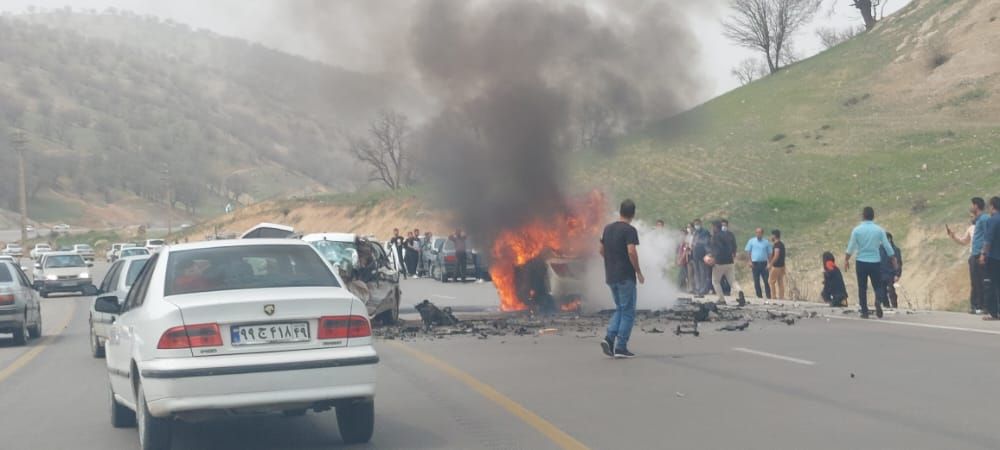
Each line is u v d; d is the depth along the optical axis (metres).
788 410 9.16
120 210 144.38
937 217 36.97
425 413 9.63
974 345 13.74
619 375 11.65
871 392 10.03
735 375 11.40
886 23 81.88
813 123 64.56
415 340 16.44
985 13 71.38
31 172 142.38
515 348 14.74
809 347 13.89
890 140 56.56
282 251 8.43
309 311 7.52
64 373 13.95
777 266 24.81
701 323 17.95
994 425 8.30
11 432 9.30
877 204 45.59
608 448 7.81
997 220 16.56
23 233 94.44
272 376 7.28
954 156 49.97
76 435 9.12
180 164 149.62
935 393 9.91
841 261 38.16
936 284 30.03
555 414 9.33
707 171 57.25
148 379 7.31
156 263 8.33
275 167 132.00
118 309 9.08
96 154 154.12
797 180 52.84
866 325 16.89
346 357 7.49
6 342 19.33
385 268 19.84
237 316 7.35
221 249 8.34
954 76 65.25
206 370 7.18
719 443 7.85
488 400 10.25
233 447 8.39
